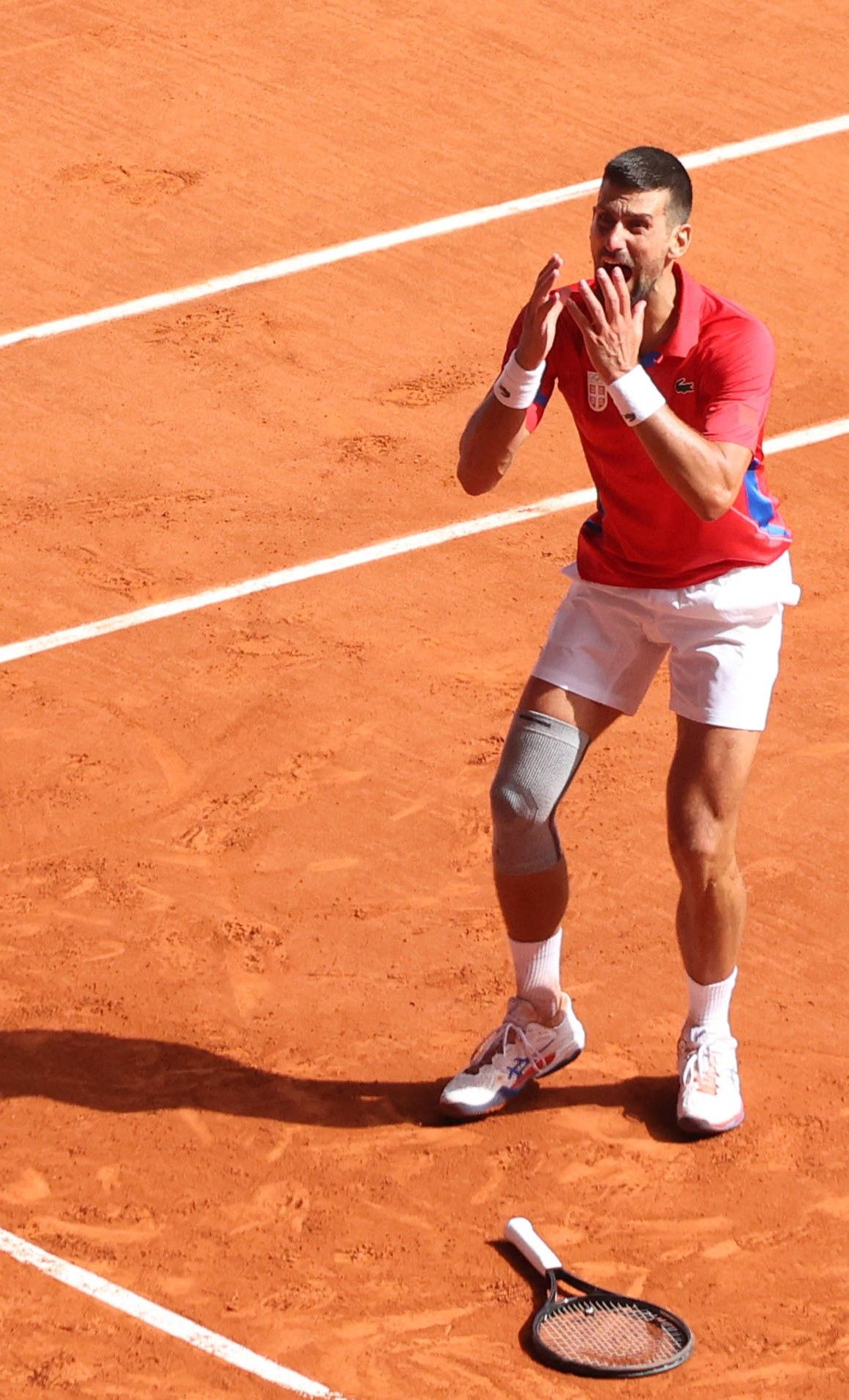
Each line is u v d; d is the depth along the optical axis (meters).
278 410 39.34
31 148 50.78
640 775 28.42
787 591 21.02
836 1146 21.53
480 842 27.03
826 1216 20.55
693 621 20.81
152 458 37.72
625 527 20.73
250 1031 23.64
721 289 43.38
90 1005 24.09
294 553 34.59
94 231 46.75
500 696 30.39
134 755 29.16
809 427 38.34
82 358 41.44
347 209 47.62
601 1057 23.06
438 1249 20.23
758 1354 18.77
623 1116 22.12
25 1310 19.44
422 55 55.62
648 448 18.88
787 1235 20.31
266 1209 20.83
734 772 20.70
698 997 21.66
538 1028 22.20
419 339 41.88
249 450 37.97
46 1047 23.36
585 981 24.33
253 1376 18.58
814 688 30.42
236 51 55.97
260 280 44.50
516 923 21.55
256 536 35.09
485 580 33.72
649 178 19.23
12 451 38.00
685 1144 21.66
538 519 35.59
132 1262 20.08
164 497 36.44
